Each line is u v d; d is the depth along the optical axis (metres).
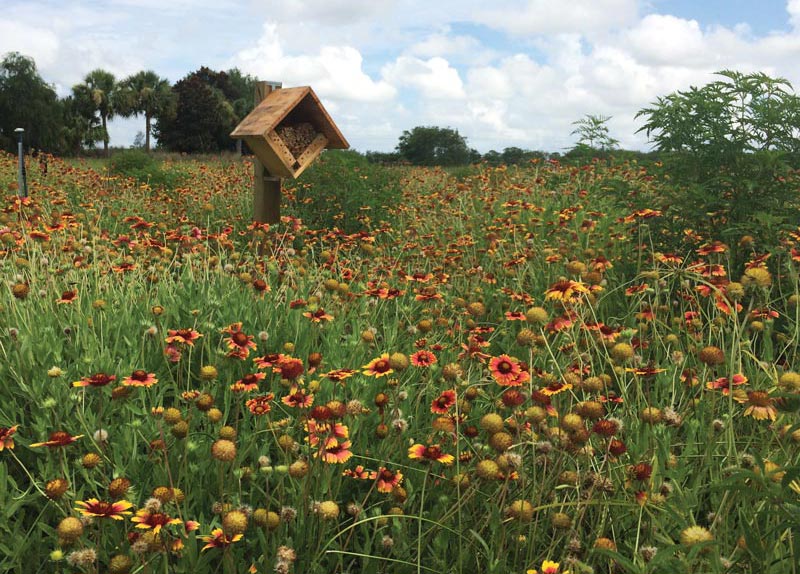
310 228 8.17
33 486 2.34
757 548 1.60
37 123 48.84
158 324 3.37
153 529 1.67
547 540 2.06
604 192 5.90
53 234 4.83
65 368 2.88
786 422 2.16
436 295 3.47
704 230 4.70
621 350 2.30
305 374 2.88
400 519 2.02
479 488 2.20
